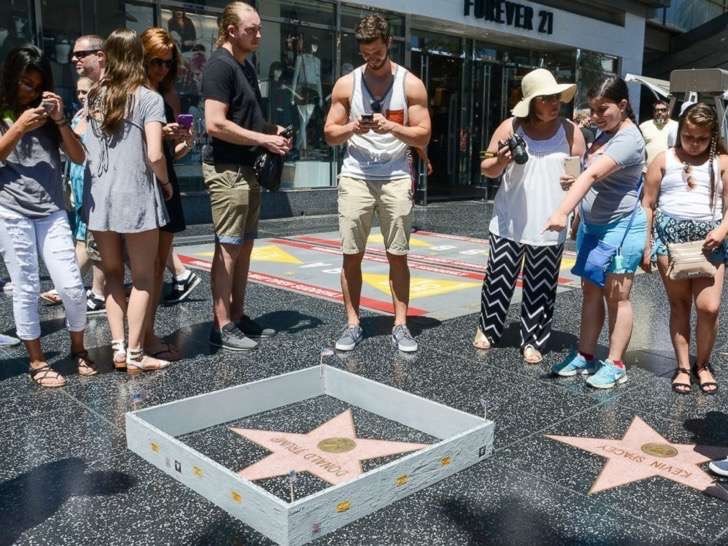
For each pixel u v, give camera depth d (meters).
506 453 3.39
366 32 4.36
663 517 2.85
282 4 11.58
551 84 4.35
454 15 13.79
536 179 4.60
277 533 2.60
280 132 4.67
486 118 16.48
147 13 10.27
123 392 4.04
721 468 3.19
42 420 3.65
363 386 3.84
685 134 4.05
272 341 5.06
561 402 4.04
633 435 3.62
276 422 3.67
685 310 4.30
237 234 4.72
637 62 18.88
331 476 3.10
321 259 8.35
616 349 4.32
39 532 2.66
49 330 5.22
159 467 3.16
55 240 4.05
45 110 3.66
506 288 4.89
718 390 4.27
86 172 4.13
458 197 15.97
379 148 4.69
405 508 2.88
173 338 5.09
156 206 4.12
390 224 4.80
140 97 3.98
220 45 4.64
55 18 9.60
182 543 2.60
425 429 3.58
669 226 4.17
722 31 20.84
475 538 2.68
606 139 4.19
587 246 4.29
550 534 2.71
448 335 5.31
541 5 15.76
